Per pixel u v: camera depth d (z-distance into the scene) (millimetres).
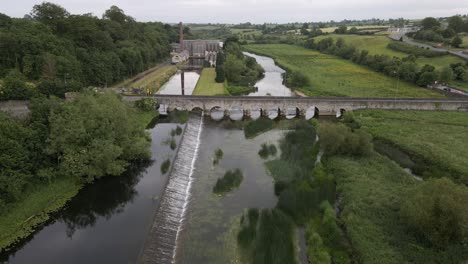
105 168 65250
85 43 145500
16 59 107312
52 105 64938
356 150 78125
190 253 46875
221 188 65250
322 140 80250
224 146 88312
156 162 73312
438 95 136875
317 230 51906
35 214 52906
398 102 116938
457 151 80188
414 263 43344
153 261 43312
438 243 45844
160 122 104000
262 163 77562
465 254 44188
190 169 73625
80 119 64062
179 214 56094
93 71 130875
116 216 53562
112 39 173000
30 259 43312
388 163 73250
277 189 65500
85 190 61469
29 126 60906
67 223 52031
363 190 61281
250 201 61125
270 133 99312
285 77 176375
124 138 71750
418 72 156375
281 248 48594
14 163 53500
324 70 197125
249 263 45500
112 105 72625
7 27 119375
